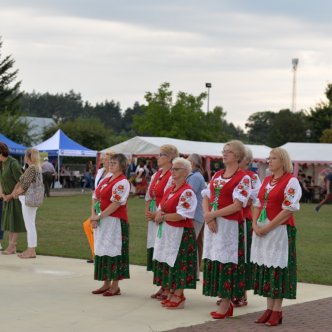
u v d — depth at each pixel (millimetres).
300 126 83500
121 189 8953
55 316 7914
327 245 15398
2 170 12750
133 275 10828
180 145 35312
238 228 7922
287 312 8297
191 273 8414
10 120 50562
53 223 19172
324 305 8734
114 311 8242
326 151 36656
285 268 7570
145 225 19031
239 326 7543
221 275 7855
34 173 12250
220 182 7895
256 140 128875
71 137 59031
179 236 8398
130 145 35000
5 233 16406
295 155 36250
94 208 9172
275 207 7586
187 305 8703
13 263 11828
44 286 9758
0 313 8023
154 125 55656
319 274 11227
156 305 8633
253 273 7906
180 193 8352
